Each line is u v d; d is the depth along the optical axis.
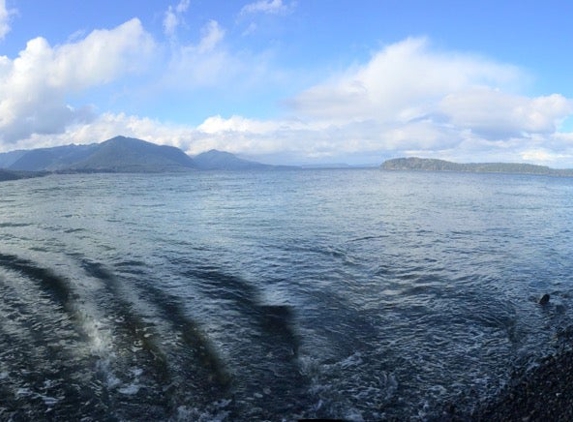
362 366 9.51
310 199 54.44
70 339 10.67
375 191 74.25
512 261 19.33
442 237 25.44
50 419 7.63
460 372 9.31
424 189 82.38
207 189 77.94
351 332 11.24
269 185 95.19
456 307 13.15
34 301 13.40
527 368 9.47
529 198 60.47
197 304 13.11
